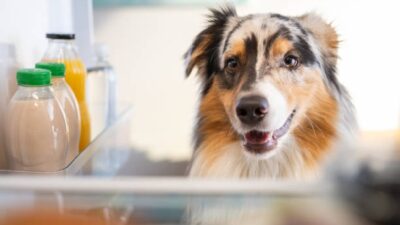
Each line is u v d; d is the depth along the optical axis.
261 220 0.30
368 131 0.81
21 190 0.31
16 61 0.69
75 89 0.74
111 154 0.83
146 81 1.01
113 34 1.00
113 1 0.98
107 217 0.30
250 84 0.75
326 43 0.83
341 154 0.30
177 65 1.00
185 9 0.97
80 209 0.30
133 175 0.89
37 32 0.80
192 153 0.88
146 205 0.31
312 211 0.29
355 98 0.88
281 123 0.75
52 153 0.60
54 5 0.89
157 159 0.93
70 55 0.76
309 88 0.78
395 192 0.26
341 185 0.28
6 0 0.65
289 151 0.76
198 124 0.87
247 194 0.30
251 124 0.76
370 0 0.88
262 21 0.79
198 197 0.31
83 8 0.96
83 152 0.67
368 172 0.27
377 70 0.89
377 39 0.89
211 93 0.83
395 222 0.25
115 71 1.01
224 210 0.30
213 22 0.83
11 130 0.59
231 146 0.80
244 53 0.78
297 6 0.86
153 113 1.00
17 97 0.60
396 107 0.87
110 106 0.95
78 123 0.68
